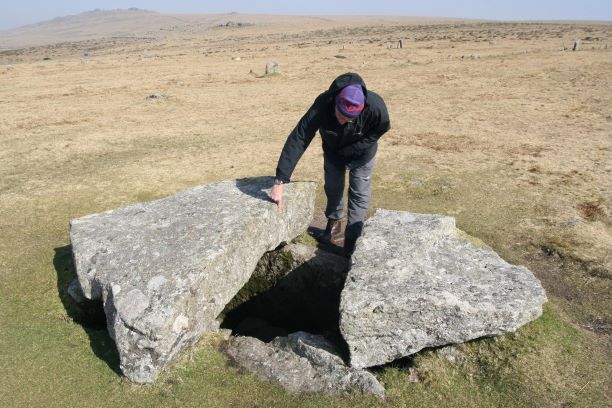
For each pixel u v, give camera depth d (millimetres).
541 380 4727
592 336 5438
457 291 5020
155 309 4680
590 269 6836
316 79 27094
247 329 7102
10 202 9461
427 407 4574
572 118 15914
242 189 6867
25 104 20922
